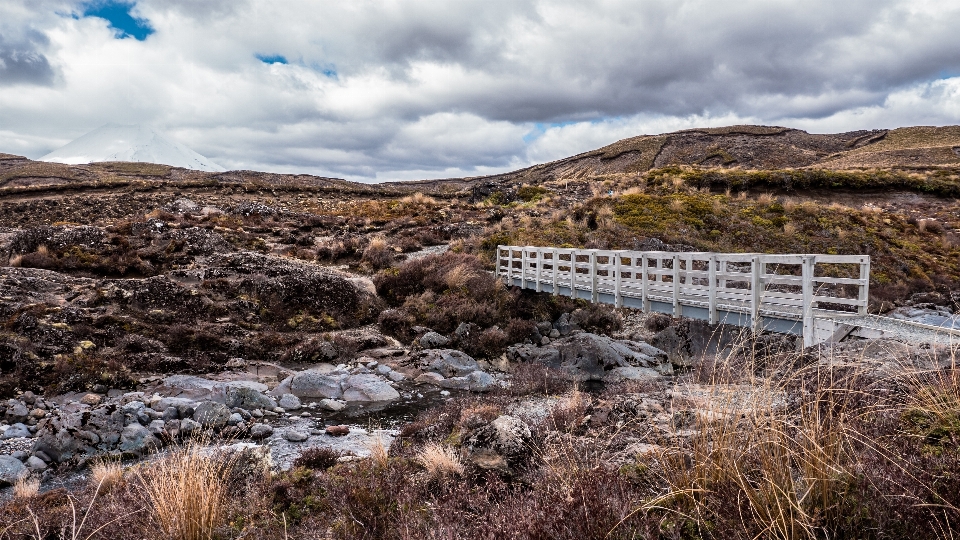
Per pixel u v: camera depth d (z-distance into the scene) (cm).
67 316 1586
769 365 495
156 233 2475
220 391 1316
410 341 1891
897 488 319
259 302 1952
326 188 5084
